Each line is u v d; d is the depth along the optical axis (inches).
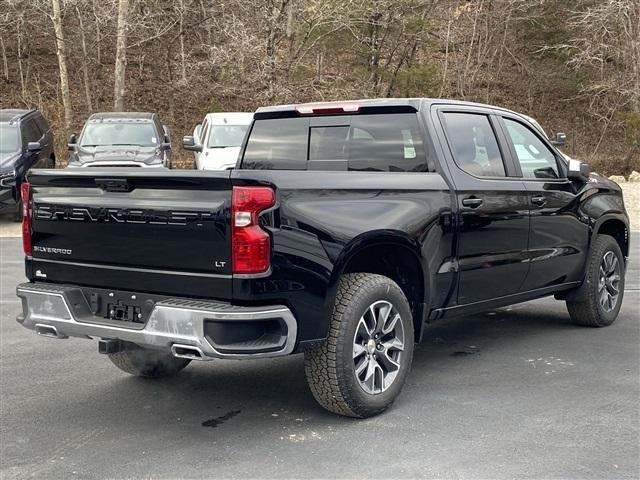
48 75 1150.3
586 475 145.8
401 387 185.8
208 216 154.9
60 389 205.5
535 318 293.4
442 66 1170.6
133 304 167.8
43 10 942.4
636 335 263.1
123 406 191.2
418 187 192.4
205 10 927.0
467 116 219.9
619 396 194.7
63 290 175.6
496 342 255.3
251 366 230.1
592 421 176.1
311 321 163.3
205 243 156.2
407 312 185.8
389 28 952.9
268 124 235.6
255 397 198.4
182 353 156.6
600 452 157.2
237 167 241.8
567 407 186.2
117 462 154.6
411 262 192.2
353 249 170.4
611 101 1188.5
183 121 1096.2
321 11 890.7
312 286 162.1
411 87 1018.7
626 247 284.2
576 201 252.1
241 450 160.4
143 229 164.2
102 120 638.5
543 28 1128.2
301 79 919.7
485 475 146.0
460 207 202.7
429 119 204.4
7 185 567.8
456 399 193.8
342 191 172.9
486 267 213.9
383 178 184.7
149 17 931.3
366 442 164.1
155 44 1134.4
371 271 192.4
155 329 158.1
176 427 175.5
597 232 266.1
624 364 225.5
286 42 984.9
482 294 217.0
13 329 272.8
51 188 181.3
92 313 175.5
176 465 152.6
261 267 153.6
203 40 1072.2
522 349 244.8
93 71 1116.5
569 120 1269.7
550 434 167.8
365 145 213.2
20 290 183.3
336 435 168.9
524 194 227.5
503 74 1284.4
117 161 574.6
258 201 153.8
